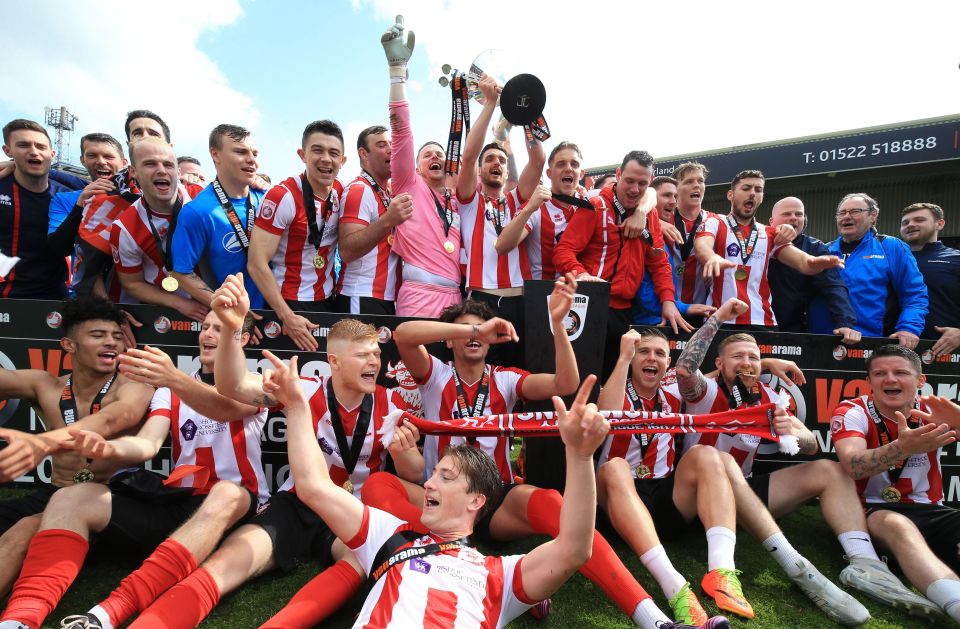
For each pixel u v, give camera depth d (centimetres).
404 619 197
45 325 376
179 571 243
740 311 353
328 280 429
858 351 446
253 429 314
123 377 315
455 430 306
